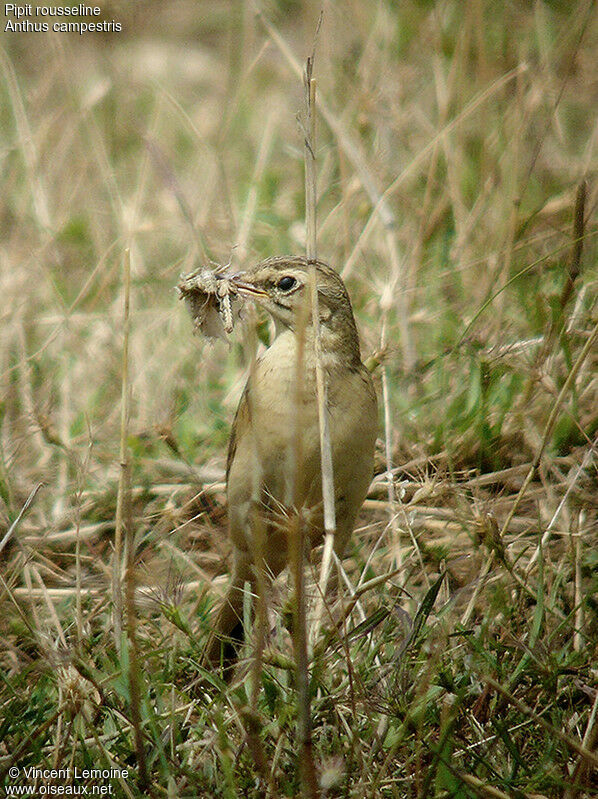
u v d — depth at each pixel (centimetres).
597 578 811
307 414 778
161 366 1123
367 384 809
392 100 1323
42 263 1189
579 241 872
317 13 1504
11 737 716
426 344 1120
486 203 1219
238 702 620
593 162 1281
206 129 1512
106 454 998
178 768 662
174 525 927
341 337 800
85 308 1216
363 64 1320
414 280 1137
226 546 923
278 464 787
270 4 1672
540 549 749
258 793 639
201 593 845
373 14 1480
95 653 774
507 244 1080
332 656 715
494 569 805
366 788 640
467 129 1383
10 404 1071
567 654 752
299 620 581
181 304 1173
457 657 737
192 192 1351
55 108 1528
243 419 808
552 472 955
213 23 1834
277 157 1507
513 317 1080
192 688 735
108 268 1243
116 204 1240
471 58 1394
